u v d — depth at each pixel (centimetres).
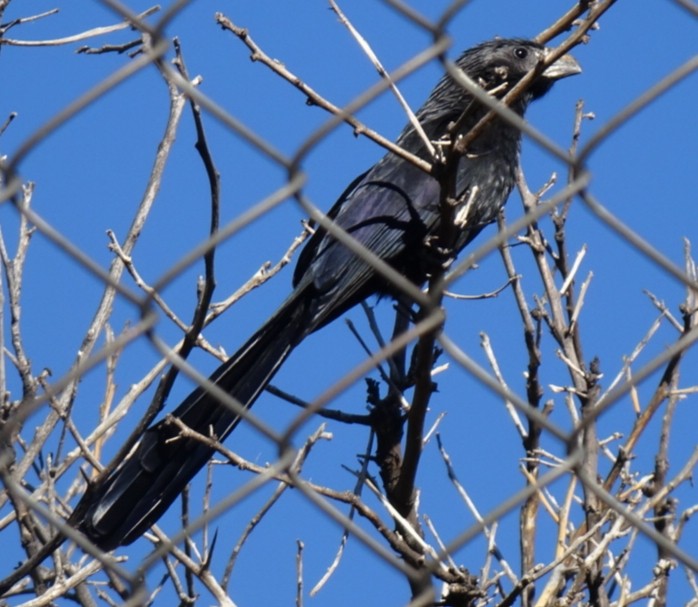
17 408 1634
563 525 1667
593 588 1602
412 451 1697
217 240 857
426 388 1636
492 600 1698
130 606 884
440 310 933
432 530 1698
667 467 1720
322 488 1557
